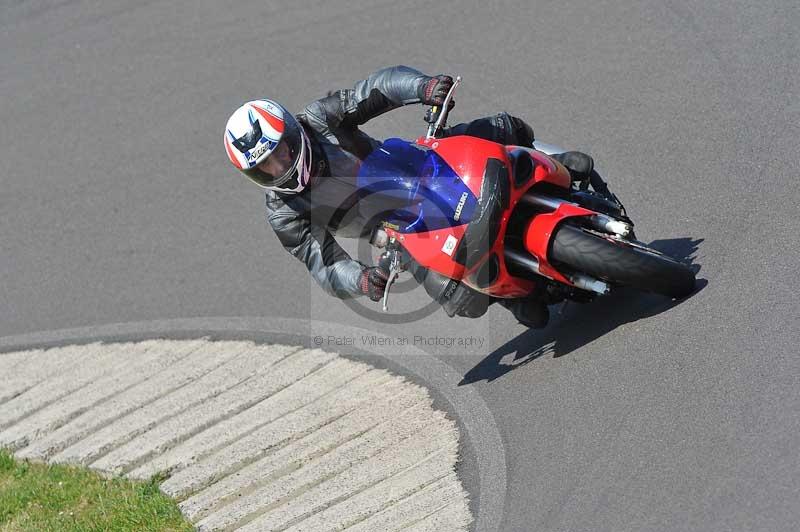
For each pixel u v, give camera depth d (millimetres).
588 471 18281
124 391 28359
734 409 17797
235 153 19797
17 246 35969
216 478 23391
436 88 20297
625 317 21734
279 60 37938
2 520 24438
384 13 38031
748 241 21859
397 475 21125
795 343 18500
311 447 23250
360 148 21516
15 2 47656
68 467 25625
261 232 32688
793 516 15438
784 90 26406
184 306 31234
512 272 20828
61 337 32125
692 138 26438
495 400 22062
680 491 16812
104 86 40781
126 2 45281
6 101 42156
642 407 18969
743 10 30078
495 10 35625
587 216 20031
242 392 26656
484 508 18859
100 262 34031
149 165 36625
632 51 30797
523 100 31016
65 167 38062
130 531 22391
